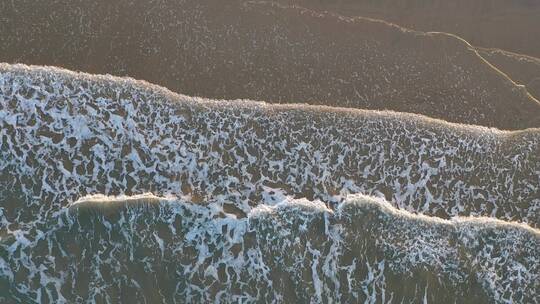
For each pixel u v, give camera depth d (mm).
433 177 13258
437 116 13836
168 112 13227
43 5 13773
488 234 12727
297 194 12844
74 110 13023
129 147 12922
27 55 13398
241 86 13641
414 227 12641
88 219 12117
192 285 11812
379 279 12133
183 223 12289
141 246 12016
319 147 13250
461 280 12281
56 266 11719
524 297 12305
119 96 13219
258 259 12109
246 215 12492
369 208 12664
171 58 13688
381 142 13398
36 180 12438
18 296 11422
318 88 13820
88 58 13508
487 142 13602
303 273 12062
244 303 11766
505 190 13305
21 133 12750
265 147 13164
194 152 13000
